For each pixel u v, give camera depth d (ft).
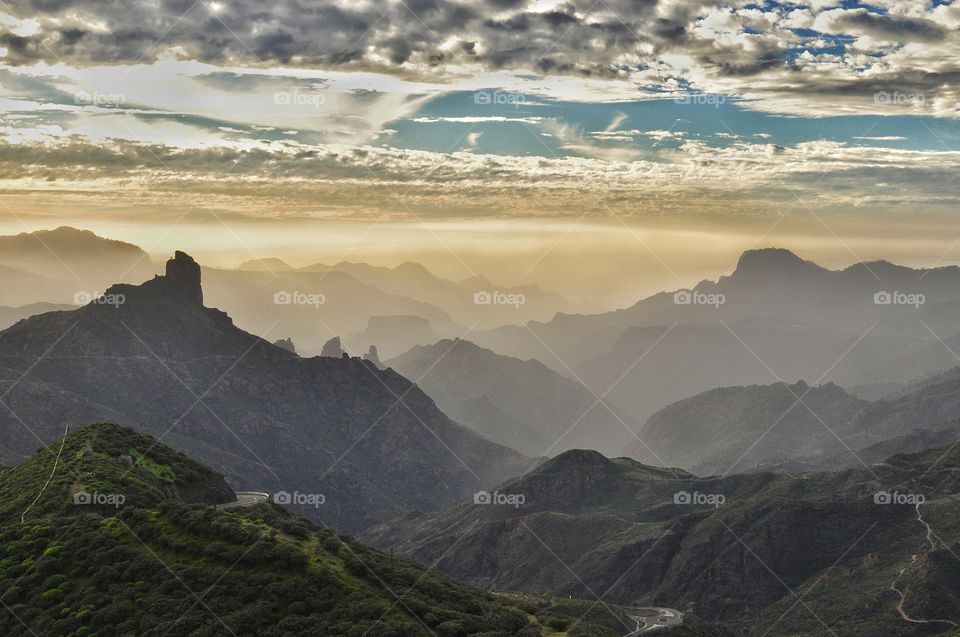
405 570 496.23
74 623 409.08
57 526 488.44
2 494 567.18
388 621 408.05
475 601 467.93
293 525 499.51
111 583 434.30
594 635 483.51
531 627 459.73
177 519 481.05
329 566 459.73
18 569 453.17
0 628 418.10
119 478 556.51
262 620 403.95
